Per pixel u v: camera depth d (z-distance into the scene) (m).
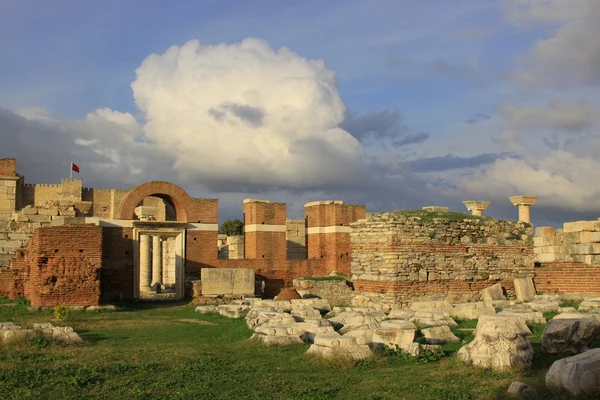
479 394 11.99
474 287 31.75
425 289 30.66
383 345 16.67
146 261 51.31
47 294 29.73
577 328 15.37
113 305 32.41
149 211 54.16
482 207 36.88
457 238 31.86
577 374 11.41
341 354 15.49
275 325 20.11
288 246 58.94
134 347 18.22
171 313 30.78
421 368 14.78
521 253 33.12
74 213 40.41
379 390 12.57
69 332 19.12
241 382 13.38
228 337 20.91
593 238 32.44
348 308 27.77
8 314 28.00
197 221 42.81
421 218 31.48
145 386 12.95
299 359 15.98
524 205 38.81
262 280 43.97
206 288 38.28
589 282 31.83
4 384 12.77
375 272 31.09
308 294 37.44
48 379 13.27
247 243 46.81
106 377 13.66
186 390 12.62
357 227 32.31
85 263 30.66
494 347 14.44
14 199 55.97
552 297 29.94
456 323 23.28
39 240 29.89
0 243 36.84
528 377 13.03
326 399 11.98
